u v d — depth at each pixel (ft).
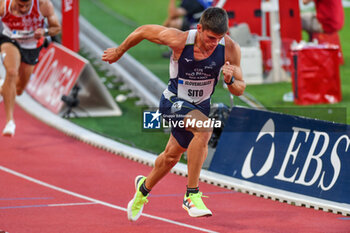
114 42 156.66
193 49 49.21
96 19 189.06
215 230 55.11
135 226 55.88
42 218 57.88
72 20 112.47
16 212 59.72
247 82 120.78
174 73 51.37
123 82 132.36
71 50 113.80
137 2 218.79
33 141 94.17
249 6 132.77
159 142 93.50
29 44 84.84
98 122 105.91
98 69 143.84
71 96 110.83
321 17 123.75
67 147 92.12
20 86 90.02
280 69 122.21
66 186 71.36
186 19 136.87
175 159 53.42
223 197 67.67
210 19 47.21
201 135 51.42
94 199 66.08
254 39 122.52
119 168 81.41
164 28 50.44
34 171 77.77
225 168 73.41
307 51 101.55
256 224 57.21
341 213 60.18
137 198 55.21
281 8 120.06
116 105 112.47
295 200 64.08
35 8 80.94
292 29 121.80
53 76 116.37
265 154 69.92
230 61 50.47
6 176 74.79
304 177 65.26
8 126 81.76
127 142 93.35
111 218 58.59
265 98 108.78
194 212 52.54
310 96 102.73
